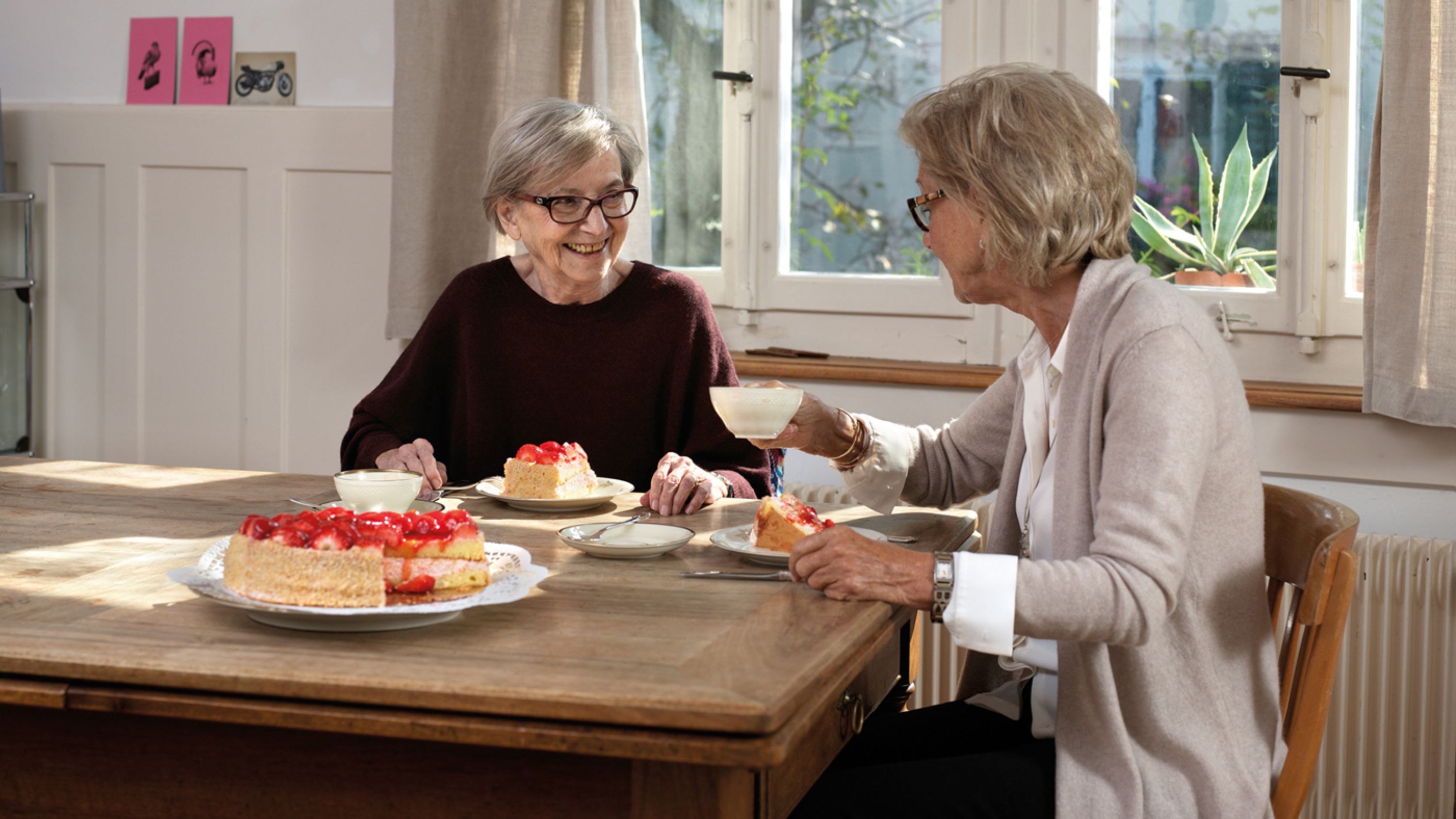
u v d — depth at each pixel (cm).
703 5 285
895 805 119
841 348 281
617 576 128
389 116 295
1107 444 118
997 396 163
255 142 305
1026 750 127
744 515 162
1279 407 232
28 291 315
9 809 105
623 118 265
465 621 109
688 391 197
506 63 272
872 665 134
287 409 311
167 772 102
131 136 313
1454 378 211
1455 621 213
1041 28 259
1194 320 121
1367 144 240
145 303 318
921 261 276
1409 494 228
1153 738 120
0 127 308
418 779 97
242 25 307
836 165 280
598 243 182
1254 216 251
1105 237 130
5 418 330
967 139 128
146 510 158
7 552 134
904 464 164
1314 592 118
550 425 198
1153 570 110
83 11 317
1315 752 118
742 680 92
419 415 203
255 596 107
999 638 112
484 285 200
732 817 91
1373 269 220
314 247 304
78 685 97
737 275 286
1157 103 256
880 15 274
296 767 99
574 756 94
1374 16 237
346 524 109
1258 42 247
